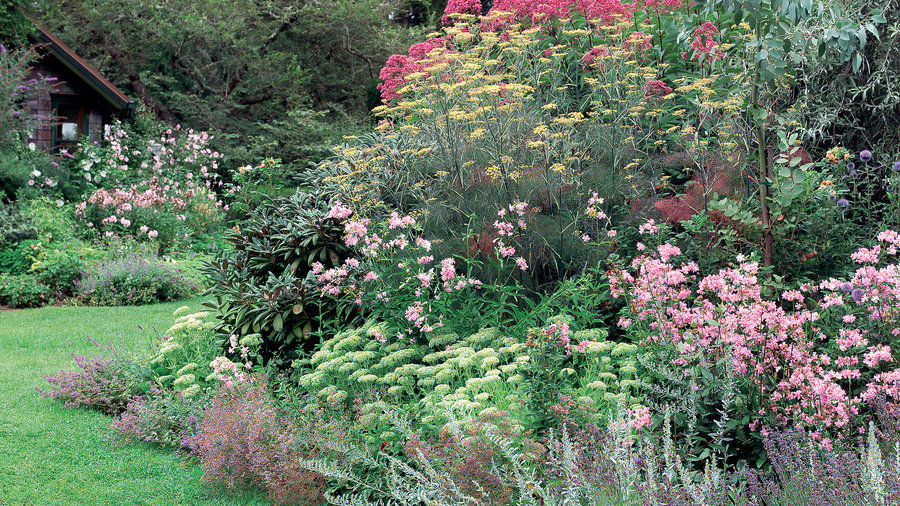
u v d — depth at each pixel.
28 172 13.31
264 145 18.95
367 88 20.48
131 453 4.46
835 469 2.58
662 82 5.69
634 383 3.54
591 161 5.47
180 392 5.01
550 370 3.57
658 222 4.99
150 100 19.62
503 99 5.49
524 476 3.06
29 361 6.62
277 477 3.71
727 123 5.08
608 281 4.74
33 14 19.81
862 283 3.52
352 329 4.93
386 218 5.38
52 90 16.70
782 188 4.20
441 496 2.98
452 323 4.67
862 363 3.42
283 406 4.35
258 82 21.11
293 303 5.27
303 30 21.89
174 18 20.02
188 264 11.83
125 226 12.57
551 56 6.45
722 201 4.39
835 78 5.29
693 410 3.24
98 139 17.41
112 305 10.04
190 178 16.03
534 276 5.09
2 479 3.98
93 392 5.31
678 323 3.60
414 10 25.47
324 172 6.57
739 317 3.43
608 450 2.94
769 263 4.34
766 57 4.22
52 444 4.54
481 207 5.20
